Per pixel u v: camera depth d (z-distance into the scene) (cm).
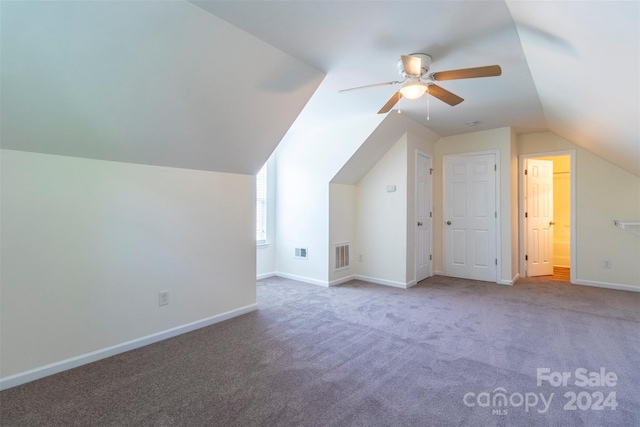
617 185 440
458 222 512
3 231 199
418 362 231
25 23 151
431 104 362
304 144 479
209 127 262
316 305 365
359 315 331
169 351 250
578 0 146
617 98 228
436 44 231
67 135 210
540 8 172
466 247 505
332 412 176
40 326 212
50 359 216
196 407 180
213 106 246
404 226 449
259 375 214
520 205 513
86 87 190
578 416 172
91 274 234
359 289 437
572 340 267
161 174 273
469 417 172
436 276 519
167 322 277
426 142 506
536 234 522
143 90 208
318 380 208
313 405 182
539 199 524
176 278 283
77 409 178
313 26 207
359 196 496
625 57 169
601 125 311
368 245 486
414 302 376
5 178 199
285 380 208
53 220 217
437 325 302
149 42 185
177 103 229
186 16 184
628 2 127
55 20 156
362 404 183
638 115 235
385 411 177
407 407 180
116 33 173
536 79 289
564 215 620
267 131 302
